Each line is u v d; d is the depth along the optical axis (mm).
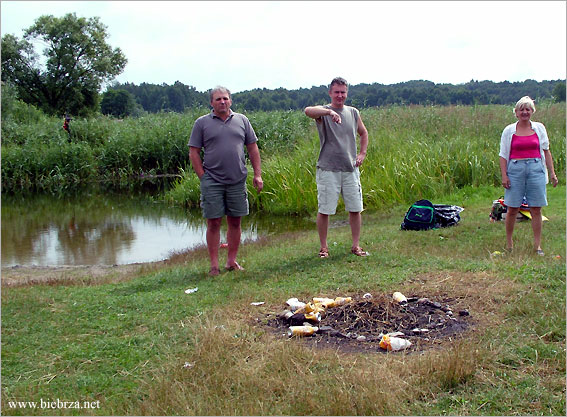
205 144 7590
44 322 6004
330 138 8109
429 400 3994
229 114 7645
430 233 9625
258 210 16609
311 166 16891
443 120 21266
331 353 4699
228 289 6840
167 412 3959
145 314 6070
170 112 34219
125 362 4867
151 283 7438
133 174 28281
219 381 4324
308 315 5500
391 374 4254
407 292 6262
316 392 4082
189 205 18703
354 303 5754
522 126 7750
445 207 10555
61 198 21828
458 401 3961
